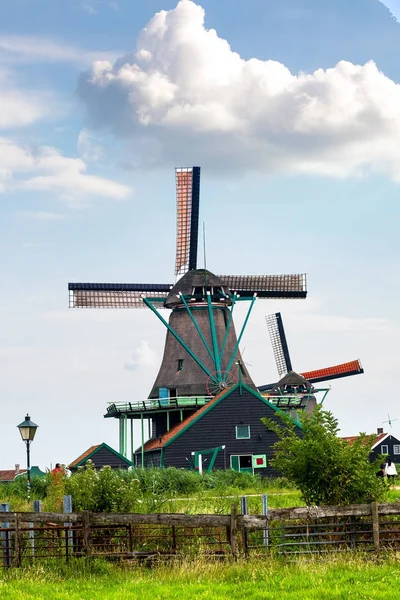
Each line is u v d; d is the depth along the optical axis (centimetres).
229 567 3012
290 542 3303
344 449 3672
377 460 3688
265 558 3128
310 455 3638
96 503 3775
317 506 3272
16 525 3089
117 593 2686
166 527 3347
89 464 3944
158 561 3108
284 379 12488
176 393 9269
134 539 3306
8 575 2941
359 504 3359
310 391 12406
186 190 10219
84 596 2661
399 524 3297
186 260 10244
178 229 10238
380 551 3203
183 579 2914
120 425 9138
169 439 8300
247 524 3178
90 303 10156
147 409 8906
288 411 9000
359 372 13212
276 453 3803
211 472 7456
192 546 3238
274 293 10606
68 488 3938
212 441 8331
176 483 6538
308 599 2577
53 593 2695
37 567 3019
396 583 2758
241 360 9438
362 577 2852
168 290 10325
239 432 8388
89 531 3134
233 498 5003
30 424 4988
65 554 3128
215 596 2650
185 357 9369
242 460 8362
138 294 10212
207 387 9156
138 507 3875
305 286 10694
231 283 10494
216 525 3172
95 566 3061
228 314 9525
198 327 9331
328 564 3047
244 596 2666
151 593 2700
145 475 6444
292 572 2966
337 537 3362
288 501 4872
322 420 3741
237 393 8444
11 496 6091
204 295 9494
